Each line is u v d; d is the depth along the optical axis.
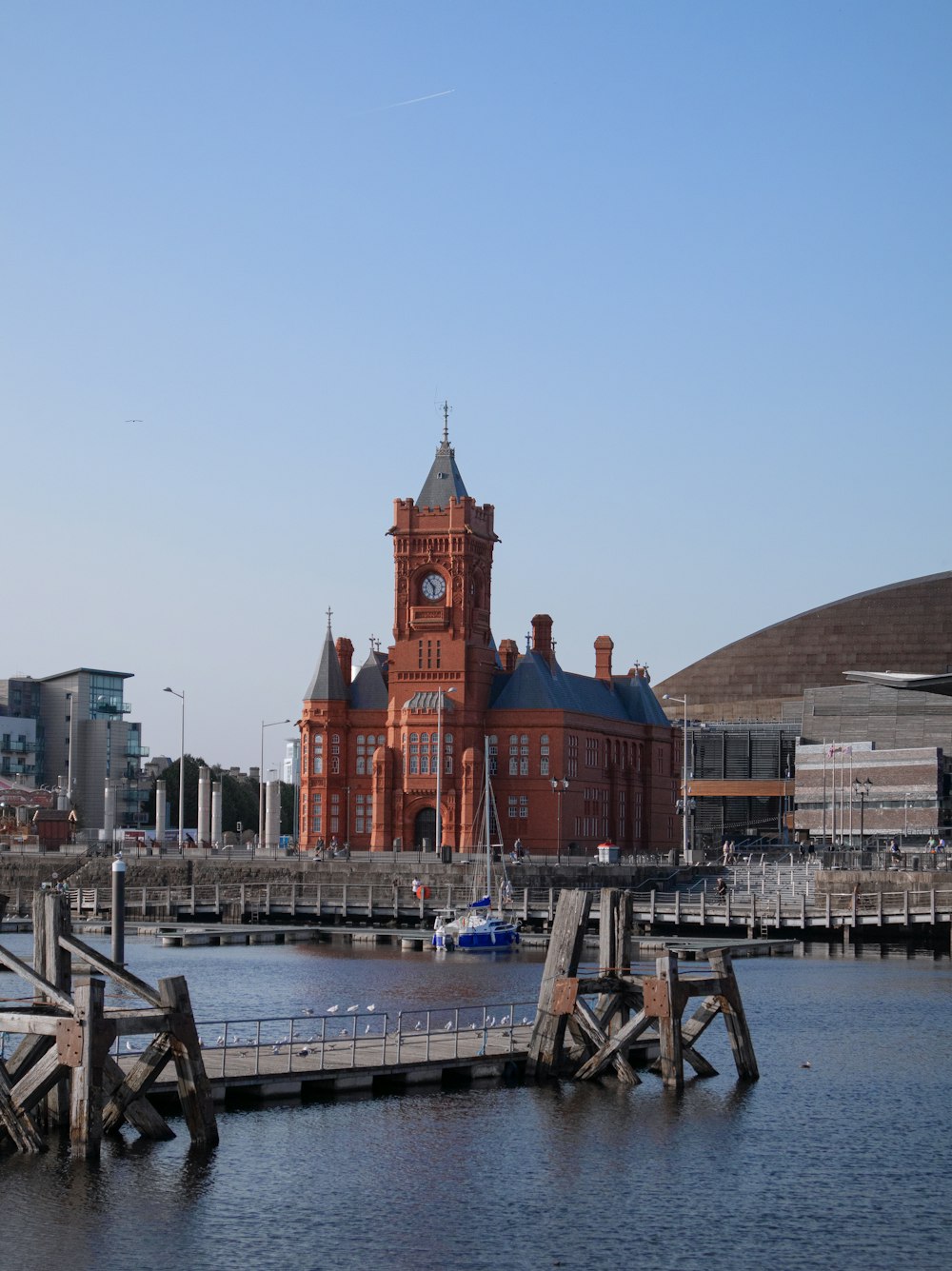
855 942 134.38
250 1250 51.44
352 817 192.88
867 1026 89.31
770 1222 54.81
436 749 185.50
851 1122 66.88
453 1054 73.19
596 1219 54.94
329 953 129.25
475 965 119.44
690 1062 74.88
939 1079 75.00
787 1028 88.69
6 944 128.25
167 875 169.38
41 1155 57.59
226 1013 92.38
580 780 193.25
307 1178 57.97
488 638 193.88
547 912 143.38
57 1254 50.75
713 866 180.25
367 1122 64.81
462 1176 58.91
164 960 123.12
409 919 151.38
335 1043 75.50
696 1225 54.44
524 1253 51.81
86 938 141.00
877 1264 51.28
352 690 197.12
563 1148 62.47
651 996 71.81
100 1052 56.56
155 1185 56.38
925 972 114.44
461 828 184.38
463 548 187.38
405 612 189.12
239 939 138.88
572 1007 72.12
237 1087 66.62
